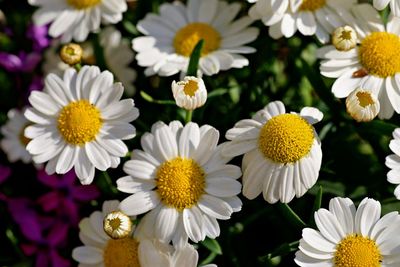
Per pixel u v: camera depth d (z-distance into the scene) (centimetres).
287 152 38
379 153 43
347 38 40
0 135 48
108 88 40
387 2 40
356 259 37
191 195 38
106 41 47
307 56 47
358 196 41
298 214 41
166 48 43
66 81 41
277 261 41
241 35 43
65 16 44
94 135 40
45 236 46
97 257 40
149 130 43
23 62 49
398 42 41
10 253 45
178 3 44
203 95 39
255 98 44
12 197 46
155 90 46
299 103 45
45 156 40
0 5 50
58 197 44
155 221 38
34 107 40
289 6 42
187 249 38
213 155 39
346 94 40
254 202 42
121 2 43
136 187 39
